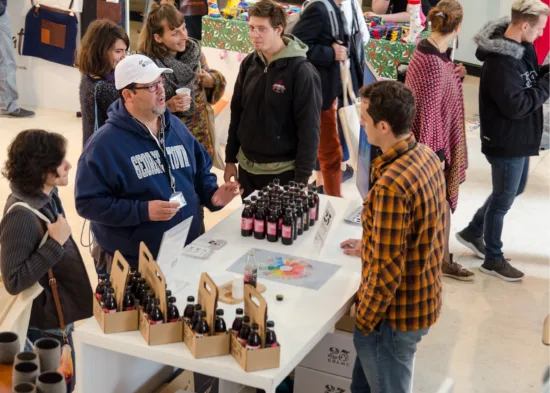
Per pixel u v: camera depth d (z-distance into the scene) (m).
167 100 4.32
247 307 2.74
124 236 3.55
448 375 4.29
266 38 4.21
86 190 3.43
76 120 8.19
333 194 6.01
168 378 3.45
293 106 4.34
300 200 3.82
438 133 4.62
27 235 3.13
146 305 2.85
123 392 3.13
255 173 4.54
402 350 3.01
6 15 7.89
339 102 5.87
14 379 2.51
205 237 3.74
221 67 7.05
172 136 3.65
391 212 2.77
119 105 3.53
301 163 4.38
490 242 5.38
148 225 3.53
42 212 3.24
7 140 7.48
